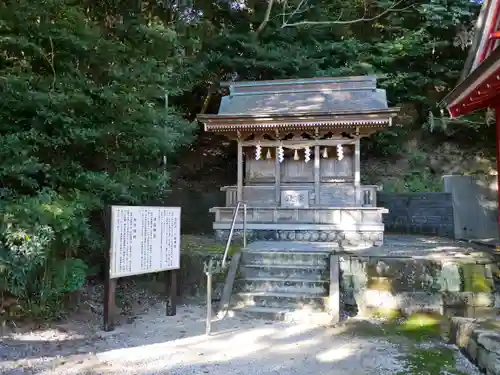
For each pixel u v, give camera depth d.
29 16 5.81
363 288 6.34
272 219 10.02
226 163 16.25
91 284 7.04
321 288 6.38
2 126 5.62
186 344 4.70
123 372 3.83
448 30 16.33
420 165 16.11
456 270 6.17
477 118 15.08
